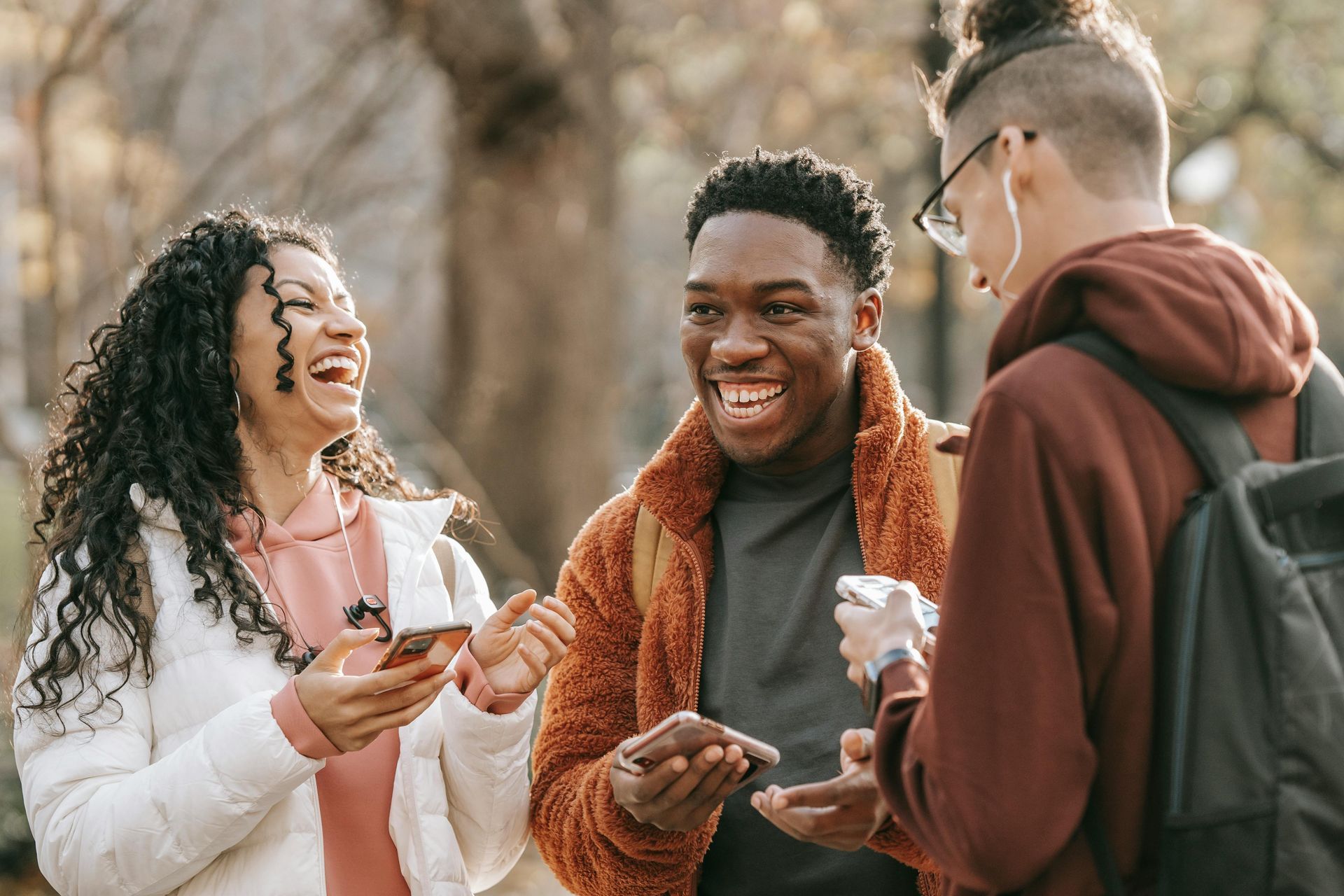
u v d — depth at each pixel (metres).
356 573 2.42
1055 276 1.65
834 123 13.85
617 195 9.67
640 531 2.54
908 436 2.45
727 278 2.33
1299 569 1.56
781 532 2.47
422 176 10.35
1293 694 1.50
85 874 2.07
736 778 2.04
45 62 6.77
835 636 2.36
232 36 9.49
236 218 2.49
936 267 10.15
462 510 2.84
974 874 1.54
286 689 2.07
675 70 12.87
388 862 2.26
